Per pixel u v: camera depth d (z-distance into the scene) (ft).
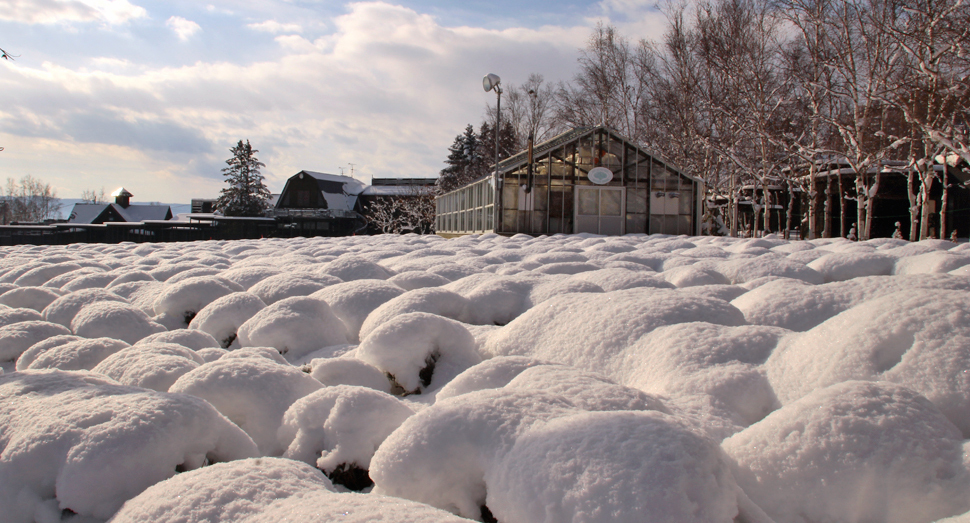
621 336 10.47
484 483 5.84
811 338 8.51
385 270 21.79
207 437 6.68
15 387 7.79
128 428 6.13
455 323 11.26
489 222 71.20
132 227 116.47
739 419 7.73
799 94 70.23
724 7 71.97
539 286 15.80
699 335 9.59
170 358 9.46
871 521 5.47
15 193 256.93
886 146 59.16
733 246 34.50
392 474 5.91
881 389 6.24
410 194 166.81
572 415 5.89
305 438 7.25
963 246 27.04
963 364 6.82
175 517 5.07
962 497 5.23
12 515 5.94
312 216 166.20
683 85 79.51
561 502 4.87
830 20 61.21
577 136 67.56
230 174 178.81
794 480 5.76
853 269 19.01
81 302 16.42
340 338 13.39
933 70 48.88
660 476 4.74
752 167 71.67
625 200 68.28
